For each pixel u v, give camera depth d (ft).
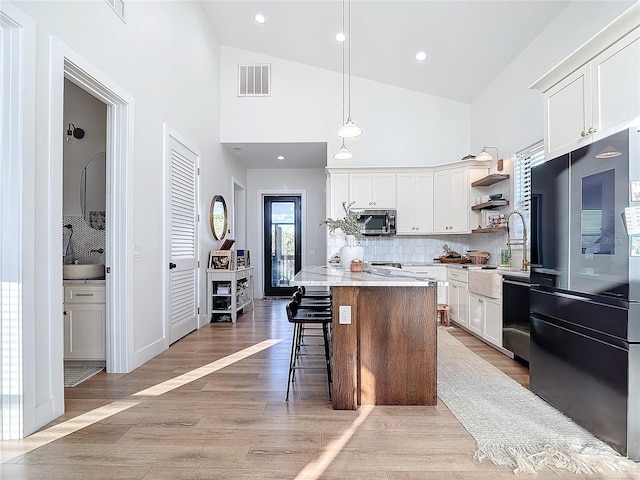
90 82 8.80
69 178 12.13
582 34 10.58
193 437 6.69
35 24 6.82
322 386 9.20
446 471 5.70
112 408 7.87
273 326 16.25
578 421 7.05
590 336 6.70
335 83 19.51
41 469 5.72
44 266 7.07
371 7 13.60
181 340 13.75
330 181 18.95
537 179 8.36
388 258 19.65
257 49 18.95
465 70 16.26
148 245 11.43
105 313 10.31
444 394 8.64
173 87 13.32
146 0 11.28
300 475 5.60
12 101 6.41
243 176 24.67
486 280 12.50
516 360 11.21
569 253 7.21
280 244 25.81
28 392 6.68
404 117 19.51
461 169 17.54
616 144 6.01
